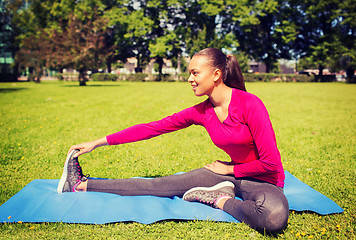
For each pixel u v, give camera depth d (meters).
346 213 2.61
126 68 83.12
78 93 18.44
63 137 5.89
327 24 44.03
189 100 14.04
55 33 28.83
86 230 2.28
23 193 2.84
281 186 2.35
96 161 4.38
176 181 2.68
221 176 2.56
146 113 9.41
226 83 2.26
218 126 2.31
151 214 2.43
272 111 10.08
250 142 2.25
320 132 6.57
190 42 41.69
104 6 43.88
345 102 13.30
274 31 43.34
